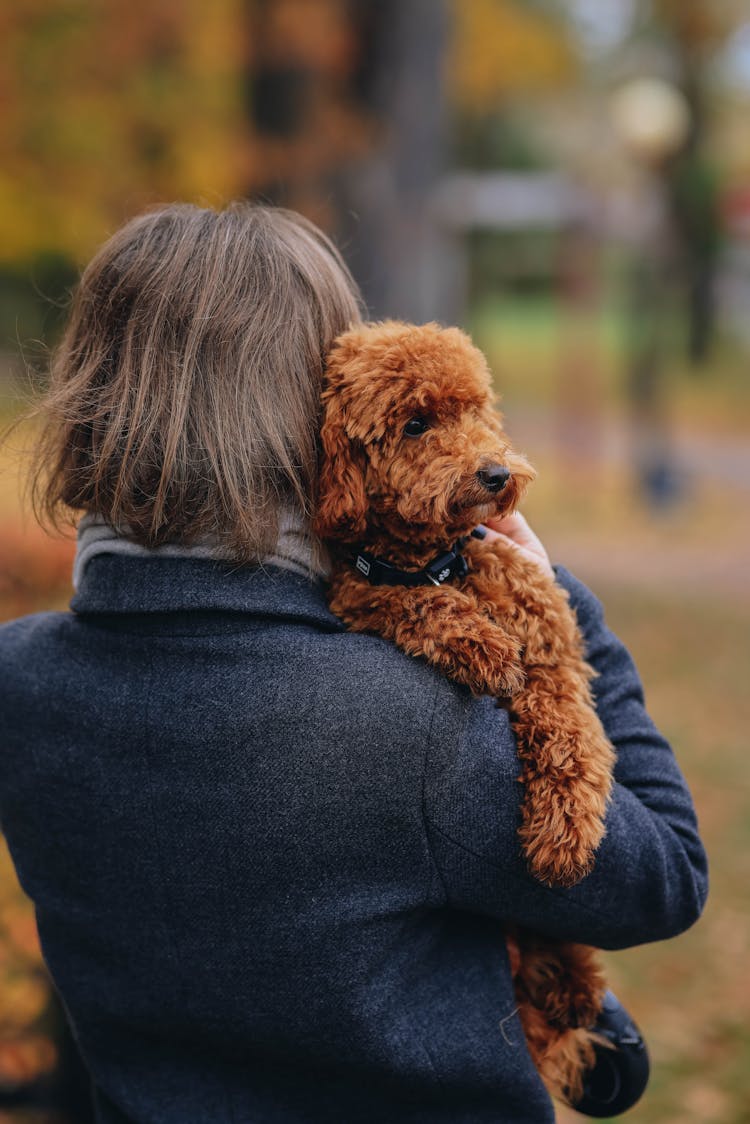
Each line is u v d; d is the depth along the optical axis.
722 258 24.73
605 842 1.10
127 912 1.13
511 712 1.14
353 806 1.04
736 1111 3.02
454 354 1.24
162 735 1.09
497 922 1.19
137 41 6.89
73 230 7.32
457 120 18.84
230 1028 1.11
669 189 14.17
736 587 9.05
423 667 1.10
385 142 6.18
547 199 15.92
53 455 1.24
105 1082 1.21
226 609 1.09
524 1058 1.15
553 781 1.07
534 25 14.13
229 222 1.22
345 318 1.27
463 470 1.17
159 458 1.11
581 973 1.32
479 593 1.20
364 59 6.18
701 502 12.60
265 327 1.15
